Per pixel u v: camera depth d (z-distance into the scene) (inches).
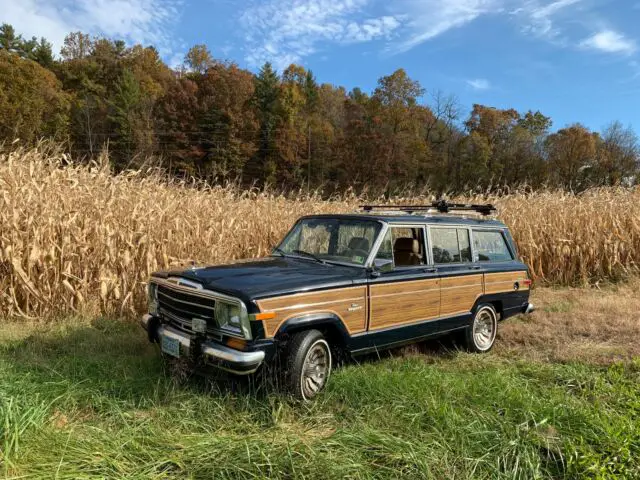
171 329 171.5
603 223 461.1
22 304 262.4
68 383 158.6
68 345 210.5
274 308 151.9
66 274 253.0
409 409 152.6
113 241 268.5
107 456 117.3
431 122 2176.4
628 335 270.1
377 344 187.8
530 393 170.7
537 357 229.9
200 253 313.1
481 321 240.4
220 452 122.1
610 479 121.3
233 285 154.3
